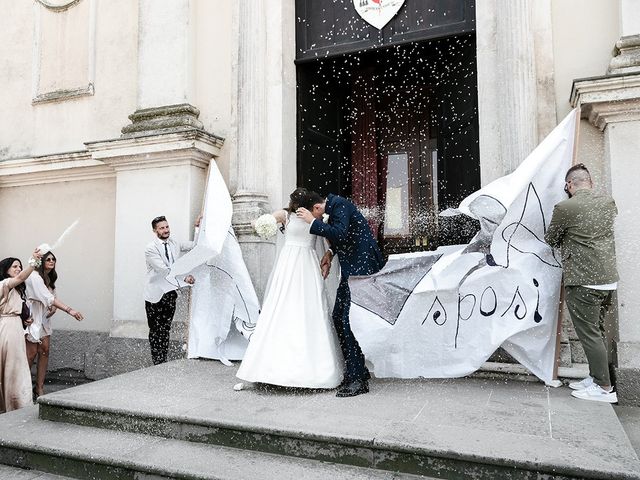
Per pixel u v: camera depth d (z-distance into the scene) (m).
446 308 4.04
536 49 4.70
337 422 3.06
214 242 4.43
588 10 4.62
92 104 6.84
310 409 3.33
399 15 5.63
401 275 4.06
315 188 6.30
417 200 6.85
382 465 2.76
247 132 5.69
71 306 6.68
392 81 6.97
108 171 6.60
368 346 3.80
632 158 4.13
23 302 5.05
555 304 3.97
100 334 6.44
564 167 4.04
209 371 4.58
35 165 6.90
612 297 4.23
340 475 2.69
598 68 4.55
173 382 4.14
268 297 3.96
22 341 4.73
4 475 3.12
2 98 7.33
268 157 5.78
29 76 7.22
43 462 3.17
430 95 6.88
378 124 7.06
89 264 6.66
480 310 4.00
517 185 3.90
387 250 6.86
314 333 3.84
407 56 6.19
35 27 7.22
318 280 3.97
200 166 5.93
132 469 2.89
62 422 3.60
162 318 5.60
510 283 3.99
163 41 6.21
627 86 4.02
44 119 7.09
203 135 5.66
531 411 3.28
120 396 3.71
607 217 3.68
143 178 6.01
